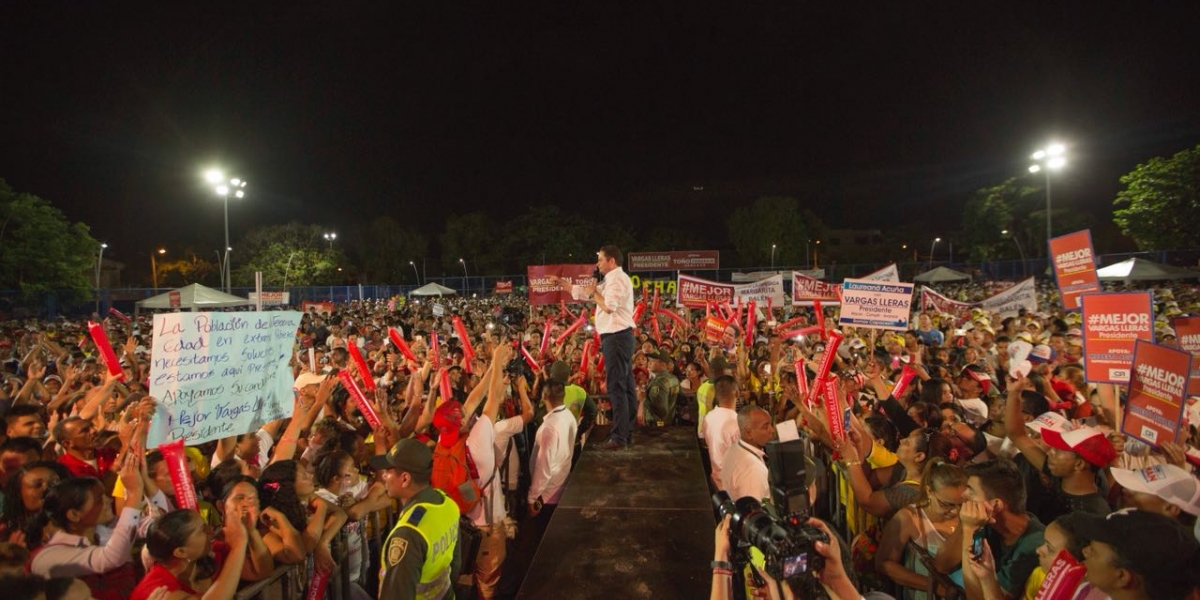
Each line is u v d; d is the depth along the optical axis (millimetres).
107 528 3896
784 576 2008
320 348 13594
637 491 5406
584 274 12016
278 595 3555
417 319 20375
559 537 4508
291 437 4883
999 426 5945
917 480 4500
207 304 28000
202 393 4047
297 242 72188
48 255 35094
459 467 5055
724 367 8039
